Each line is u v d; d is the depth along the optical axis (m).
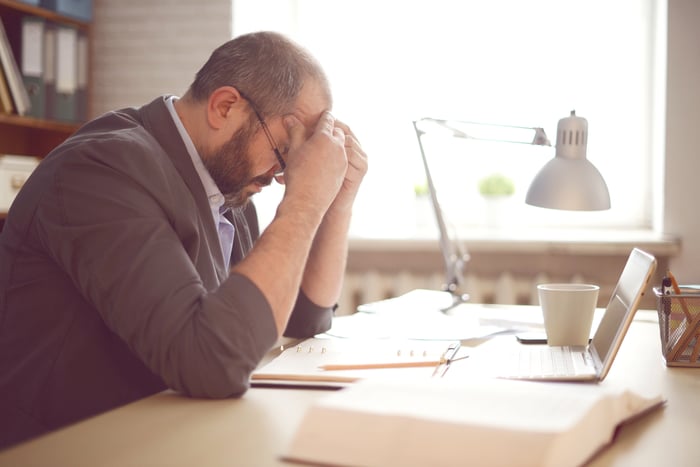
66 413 1.06
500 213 2.80
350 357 1.13
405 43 2.88
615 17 2.72
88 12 2.69
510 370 1.05
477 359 1.15
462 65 2.84
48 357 1.07
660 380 1.03
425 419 0.63
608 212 2.79
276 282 0.98
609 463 0.67
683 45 2.44
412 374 1.02
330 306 1.43
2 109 2.40
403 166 2.90
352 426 0.65
